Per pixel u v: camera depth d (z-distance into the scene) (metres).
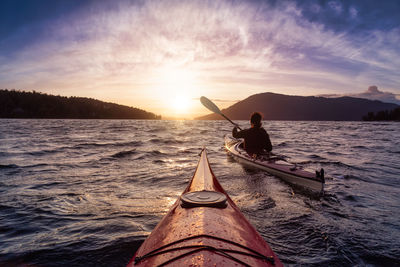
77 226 2.19
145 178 4.21
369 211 2.62
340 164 5.48
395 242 1.93
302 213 2.54
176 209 1.52
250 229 1.33
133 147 9.26
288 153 7.46
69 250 1.77
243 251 1.02
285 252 1.76
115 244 1.85
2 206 2.74
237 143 7.22
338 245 1.87
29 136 14.65
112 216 2.43
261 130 4.76
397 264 1.64
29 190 3.43
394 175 4.38
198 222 1.21
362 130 26.34
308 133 19.66
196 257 0.92
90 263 1.63
